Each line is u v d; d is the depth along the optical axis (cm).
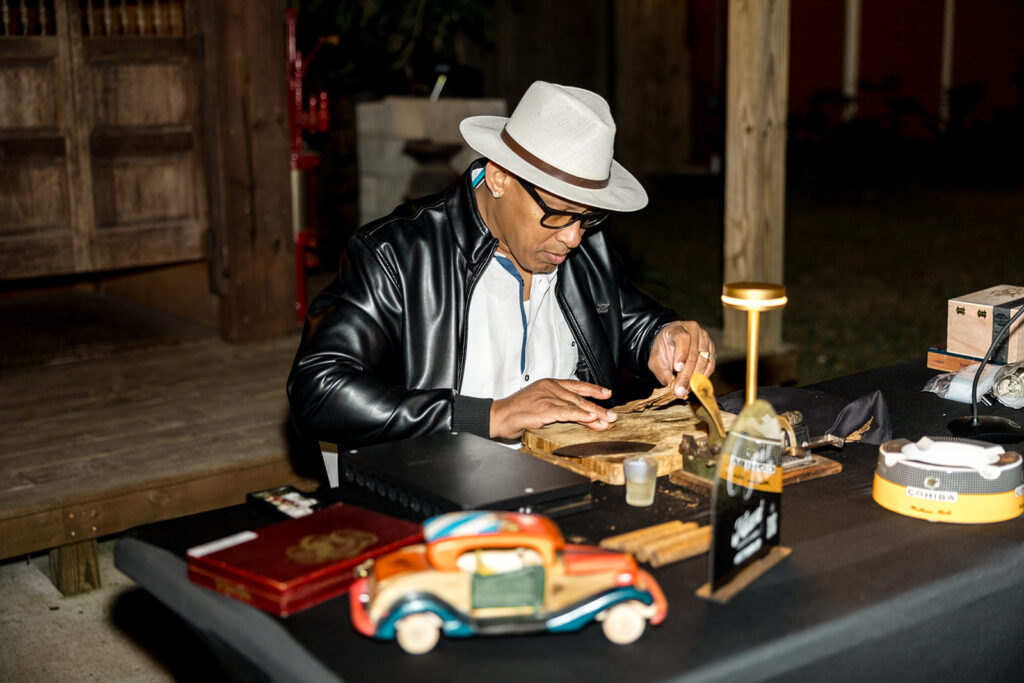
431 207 243
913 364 276
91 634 325
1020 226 1070
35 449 372
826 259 936
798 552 164
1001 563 163
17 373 466
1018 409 237
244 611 146
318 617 144
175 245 499
